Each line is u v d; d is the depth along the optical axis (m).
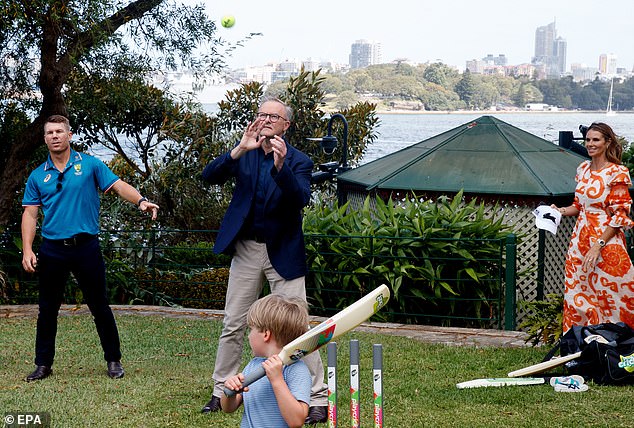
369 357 8.22
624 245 7.73
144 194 15.42
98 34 11.59
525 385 7.09
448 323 10.45
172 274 12.13
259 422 4.11
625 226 7.62
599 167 7.77
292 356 3.95
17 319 10.30
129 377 7.33
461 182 12.15
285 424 4.10
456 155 12.76
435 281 10.31
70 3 11.35
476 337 9.34
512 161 12.37
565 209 8.05
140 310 10.91
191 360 8.16
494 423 6.06
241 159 6.37
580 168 7.95
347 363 7.91
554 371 7.58
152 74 14.22
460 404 6.57
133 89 14.47
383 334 9.42
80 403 6.42
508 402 6.60
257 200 6.29
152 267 11.88
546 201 11.59
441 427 5.97
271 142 5.90
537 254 11.37
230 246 6.37
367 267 10.48
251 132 6.21
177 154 16.08
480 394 6.81
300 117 17.97
